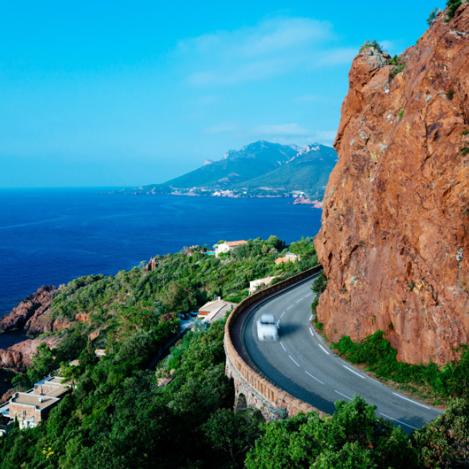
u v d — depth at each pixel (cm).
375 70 3625
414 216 2736
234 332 3956
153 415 2566
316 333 3869
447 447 1616
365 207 3281
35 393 6253
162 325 6494
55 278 17062
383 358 2956
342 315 3481
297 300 5094
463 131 2511
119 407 4175
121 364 5541
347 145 3716
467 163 2450
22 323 12738
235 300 7350
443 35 2719
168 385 4075
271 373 3002
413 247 2748
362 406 1780
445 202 2528
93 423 4288
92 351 7256
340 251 3559
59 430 4938
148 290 11319
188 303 8238
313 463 1515
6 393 7575
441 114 2609
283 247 12962
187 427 2602
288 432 1766
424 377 2591
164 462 2359
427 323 2622
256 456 1744
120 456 2234
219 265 11925
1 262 19812
